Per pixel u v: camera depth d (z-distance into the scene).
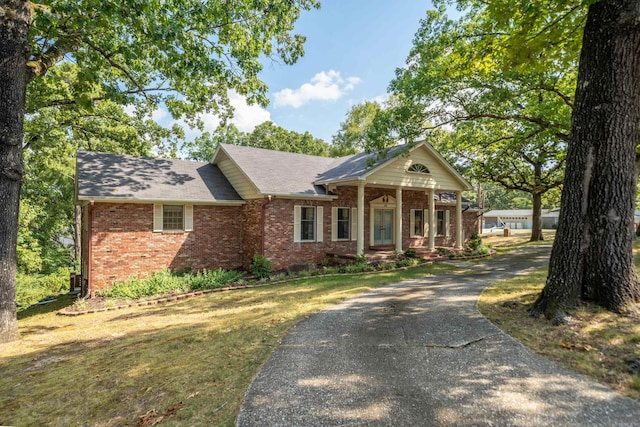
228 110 13.37
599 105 5.16
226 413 3.26
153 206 12.25
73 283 16.05
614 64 5.05
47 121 15.41
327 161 18.64
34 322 8.37
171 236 12.65
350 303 7.58
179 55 9.19
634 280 5.07
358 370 4.07
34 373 4.78
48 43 8.95
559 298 5.32
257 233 13.41
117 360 4.97
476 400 3.27
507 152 18.97
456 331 5.27
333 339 5.23
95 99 14.11
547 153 18.72
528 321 5.39
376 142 12.09
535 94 13.36
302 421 3.05
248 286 11.11
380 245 17.05
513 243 22.83
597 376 3.59
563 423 2.85
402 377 3.83
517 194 59.34
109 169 13.03
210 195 13.66
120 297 10.32
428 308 6.73
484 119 16.80
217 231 13.76
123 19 8.21
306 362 4.38
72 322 8.07
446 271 11.97
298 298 8.48
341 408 3.24
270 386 3.76
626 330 4.42
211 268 13.55
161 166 14.79
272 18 10.69
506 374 3.76
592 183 5.23
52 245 23.30
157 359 4.87
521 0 6.73
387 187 15.73
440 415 3.04
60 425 3.31
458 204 17.45
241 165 14.29
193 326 6.62
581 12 7.30
